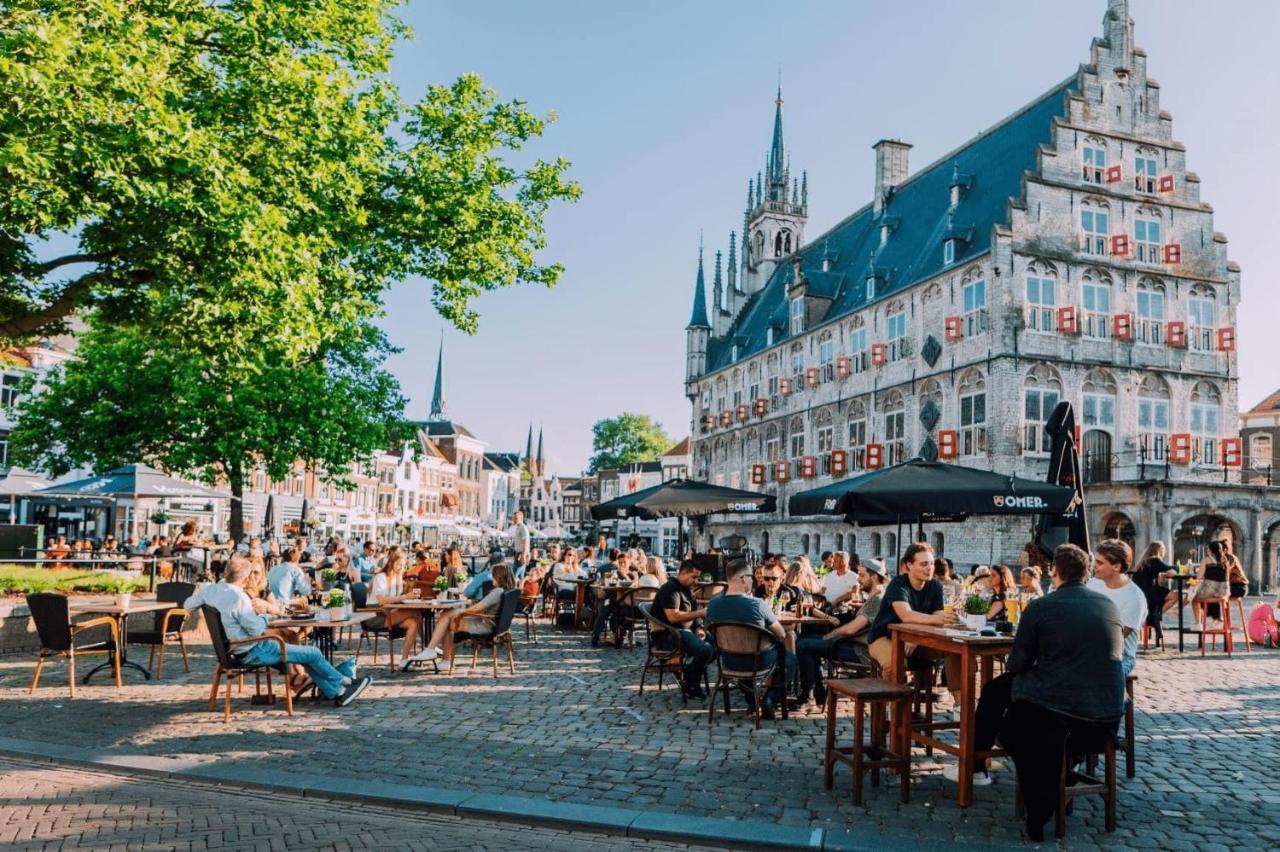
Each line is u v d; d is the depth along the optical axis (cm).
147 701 1009
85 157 1015
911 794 683
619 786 687
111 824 595
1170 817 637
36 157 966
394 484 7181
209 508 2647
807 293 4644
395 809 642
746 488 5347
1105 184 3459
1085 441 3328
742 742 837
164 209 1116
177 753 770
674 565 3111
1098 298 3403
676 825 595
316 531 4356
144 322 1337
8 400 3506
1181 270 3541
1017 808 643
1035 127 3678
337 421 2634
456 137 1759
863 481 1155
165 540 2706
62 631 1032
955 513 1298
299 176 1333
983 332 3344
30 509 3484
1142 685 1189
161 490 2059
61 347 3781
